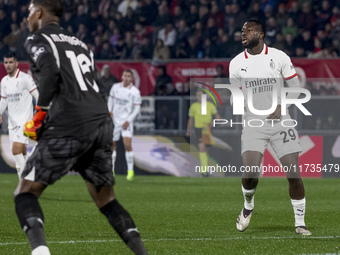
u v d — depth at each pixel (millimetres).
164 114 44188
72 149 11656
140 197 30656
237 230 19828
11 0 57562
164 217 23109
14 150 30266
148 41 52781
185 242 17328
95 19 56562
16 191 11812
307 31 49281
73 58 11961
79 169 12453
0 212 24422
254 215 23625
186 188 35562
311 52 49000
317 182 39312
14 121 30172
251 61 18594
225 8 51969
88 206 26500
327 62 42688
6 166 46562
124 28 54844
